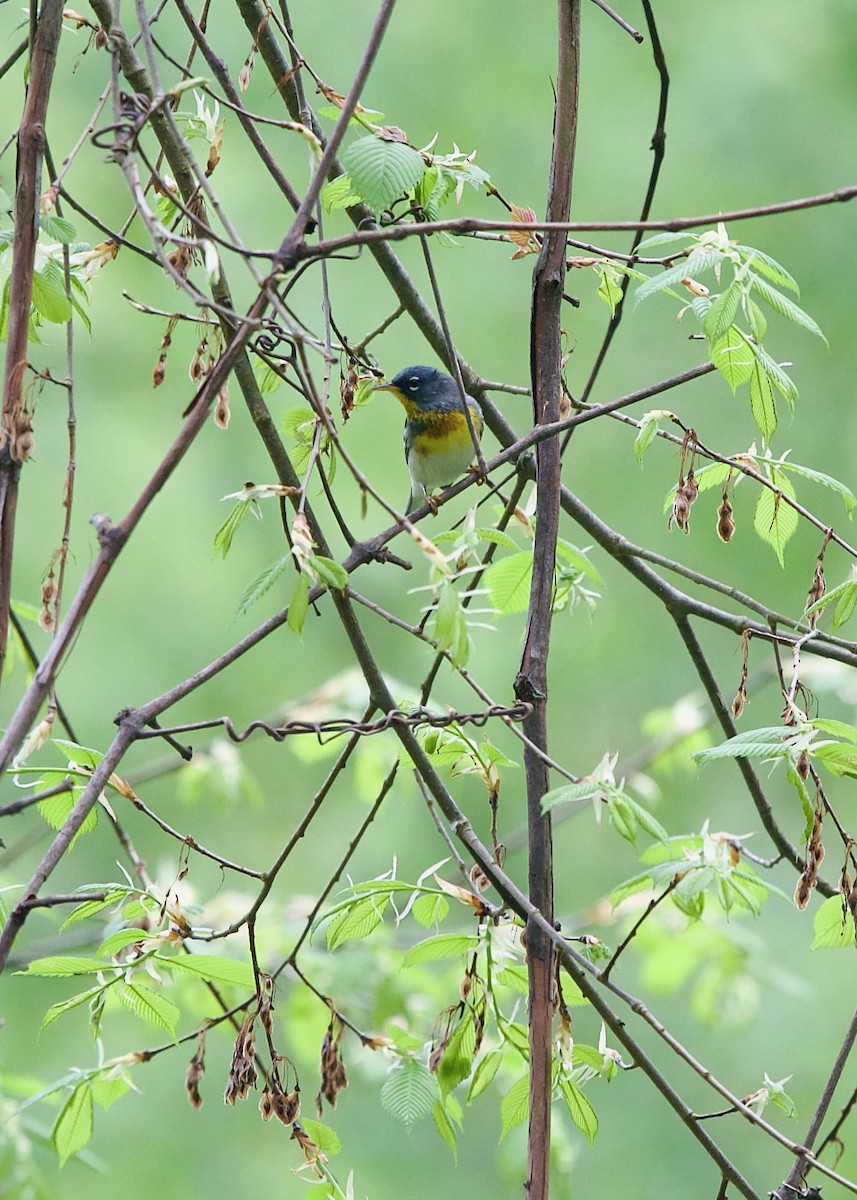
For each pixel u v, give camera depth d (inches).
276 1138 472.1
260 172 509.7
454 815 180.7
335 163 209.3
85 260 188.2
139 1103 466.9
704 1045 517.7
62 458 510.6
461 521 183.5
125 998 179.3
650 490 549.0
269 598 526.6
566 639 547.5
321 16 530.0
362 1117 486.6
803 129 542.6
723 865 173.5
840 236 543.5
